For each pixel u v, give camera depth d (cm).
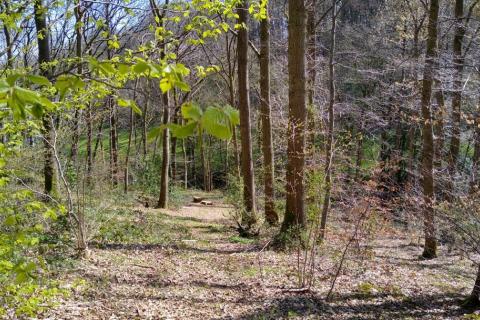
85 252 794
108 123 2108
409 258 1130
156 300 657
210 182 3173
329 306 698
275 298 717
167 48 505
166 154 1869
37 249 698
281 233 1073
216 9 544
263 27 1362
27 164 682
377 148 1695
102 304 601
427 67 1101
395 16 2050
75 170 823
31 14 455
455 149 1113
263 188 1550
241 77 1365
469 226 727
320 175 954
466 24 1327
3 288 343
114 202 1295
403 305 737
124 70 161
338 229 1001
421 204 930
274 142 1546
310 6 1420
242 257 988
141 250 969
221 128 117
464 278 947
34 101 131
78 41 1041
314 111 1163
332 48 1188
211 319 604
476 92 1070
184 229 1359
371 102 1655
